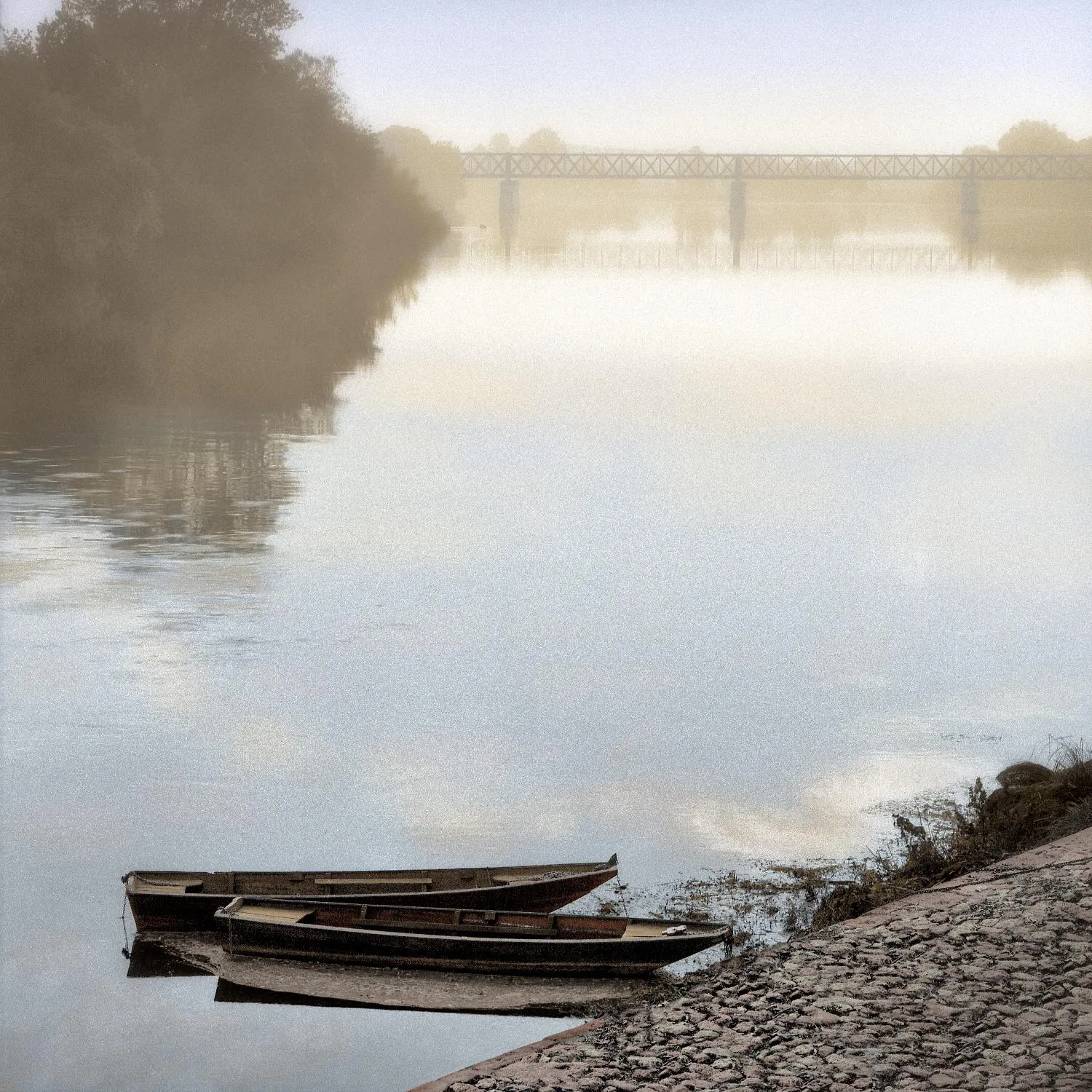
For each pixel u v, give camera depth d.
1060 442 45.34
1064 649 23.41
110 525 31.80
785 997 10.51
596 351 72.31
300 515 33.31
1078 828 14.90
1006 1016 10.05
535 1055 9.81
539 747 18.89
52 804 16.89
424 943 12.91
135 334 68.50
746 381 61.00
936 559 29.59
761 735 19.42
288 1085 11.39
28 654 22.42
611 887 14.76
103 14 84.62
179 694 20.70
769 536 31.72
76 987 12.92
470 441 44.59
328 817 16.56
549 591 26.84
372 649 23.05
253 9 88.06
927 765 18.36
